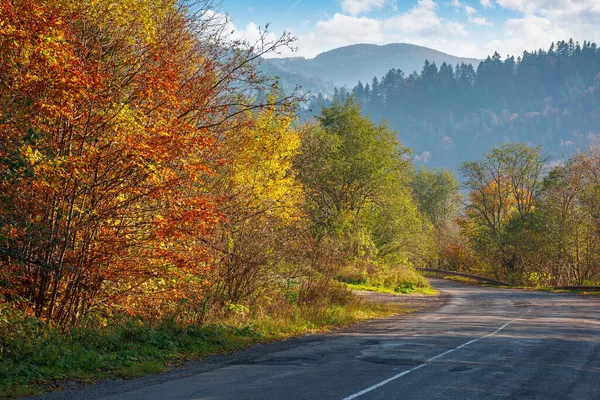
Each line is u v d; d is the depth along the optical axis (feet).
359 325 59.88
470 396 25.82
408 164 169.78
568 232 168.86
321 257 68.85
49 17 33.17
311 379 29.60
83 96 33.71
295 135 64.75
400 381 29.04
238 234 54.39
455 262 270.05
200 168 37.52
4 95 32.68
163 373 31.99
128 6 37.19
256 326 50.88
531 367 33.58
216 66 45.01
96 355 33.32
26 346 31.68
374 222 157.38
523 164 222.48
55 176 33.27
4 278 35.94
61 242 36.99
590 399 25.71
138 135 36.42
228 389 27.12
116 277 39.73
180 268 40.27
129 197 38.70
